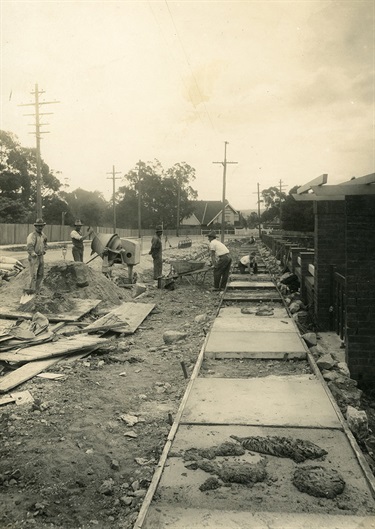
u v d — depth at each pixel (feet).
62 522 11.52
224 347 25.13
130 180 279.69
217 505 11.19
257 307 38.55
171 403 18.92
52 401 18.97
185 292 49.37
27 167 197.88
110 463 14.19
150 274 67.87
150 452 14.84
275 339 26.78
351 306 21.44
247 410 16.70
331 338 28.58
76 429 16.38
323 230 30.86
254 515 10.75
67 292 39.11
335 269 30.76
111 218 277.44
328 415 16.12
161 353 26.32
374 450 14.56
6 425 16.70
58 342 26.55
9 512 11.82
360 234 21.29
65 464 13.98
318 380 19.85
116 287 44.11
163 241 199.62
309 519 10.57
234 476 12.20
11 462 14.06
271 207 348.18
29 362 23.68
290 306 38.37
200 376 21.47
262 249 137.69
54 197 214.07
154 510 11.05
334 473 12.35
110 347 26.89
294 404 17.15
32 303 33.78
